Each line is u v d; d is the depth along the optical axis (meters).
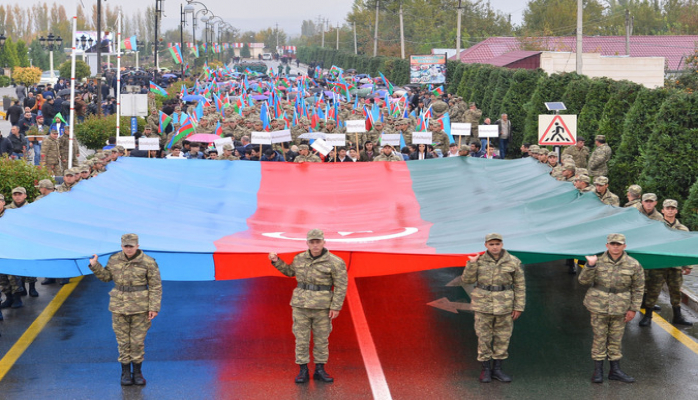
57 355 10.74
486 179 15.77
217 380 9.77
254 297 13.67
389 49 102.31
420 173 16.62
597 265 9.71
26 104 41.34
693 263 9.71
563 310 12.88
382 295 13.74
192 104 43.84
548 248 10.11
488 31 117.44
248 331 11.73
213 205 14.10
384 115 29.33
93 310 12.95
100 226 11.58
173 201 14.15
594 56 41.03
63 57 123.94
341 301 9.58
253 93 51.22
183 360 10.50
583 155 20.33
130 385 9.61
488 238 9.58
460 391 9.39
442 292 13.94
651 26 115.31
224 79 70.88
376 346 11.05
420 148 20.61
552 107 20.95
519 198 13.66
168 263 9.98
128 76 69.56
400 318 12.38
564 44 65.88
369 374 9.96
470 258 9.73
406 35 119.56
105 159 17.05
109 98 41.16
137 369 9.66
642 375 9.94
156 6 54.28
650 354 10.72
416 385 9.59
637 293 9.62
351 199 14.87
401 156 20.58
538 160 17.55
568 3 106.44
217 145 20.02
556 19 104.56
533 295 13.80
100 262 9.88
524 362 10.46
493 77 36.31
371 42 127.94
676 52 62.34
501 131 29.45
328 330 9.70
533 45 65.88
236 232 11.83
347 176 16.44
